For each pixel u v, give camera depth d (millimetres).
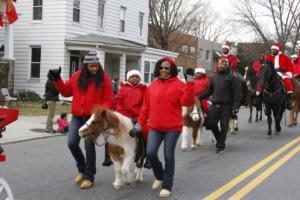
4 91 17219
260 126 17188
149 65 29328
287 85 14820
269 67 13609
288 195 7266
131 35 30453
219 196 7141
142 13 31750
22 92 24516
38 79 25453
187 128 11211
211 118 11031
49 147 11672
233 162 9938
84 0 25797
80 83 7199
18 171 8781
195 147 11664
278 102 13711
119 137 6961
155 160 7004
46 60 25125
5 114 5691
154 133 6914
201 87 11469
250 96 18375
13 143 12289
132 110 7801
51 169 8984
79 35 25656
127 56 28531
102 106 7035
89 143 7355
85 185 7473
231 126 14797
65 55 24797
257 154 10961
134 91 7832
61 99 24047
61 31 24656
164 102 6727
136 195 7113
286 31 40250
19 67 26000
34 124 15844
